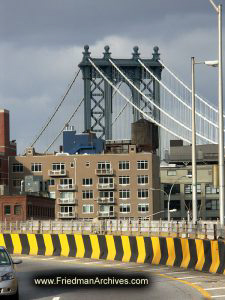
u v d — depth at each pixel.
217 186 85.50
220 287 62.03
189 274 74.81
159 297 56.53
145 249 90.50
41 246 105.25
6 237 108.88
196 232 101.00
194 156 100.38
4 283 53.31
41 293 60.06
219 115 86.12
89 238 99.38
